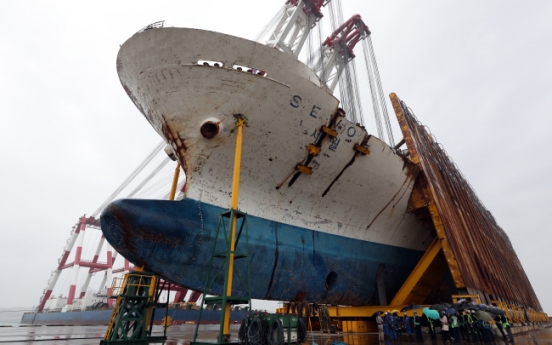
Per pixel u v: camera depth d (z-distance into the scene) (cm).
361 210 1895
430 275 1992
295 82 1395
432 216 1872
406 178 1959
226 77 1313
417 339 1378
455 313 1287
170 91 1334
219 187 1453
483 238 2983
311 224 1700
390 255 2066
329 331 1614
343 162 1670
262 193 1547
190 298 4578
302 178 1612
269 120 1420
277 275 1507
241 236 1431
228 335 880
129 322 1088
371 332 1764
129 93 1525
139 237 1229
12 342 1253
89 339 1414
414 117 2725
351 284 1823
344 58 3428
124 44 1320
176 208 1327
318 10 3119
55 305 6394
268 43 2662
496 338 1477
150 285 1105
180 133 1390
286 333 952
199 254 1332
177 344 1128
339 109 1534
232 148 1427
